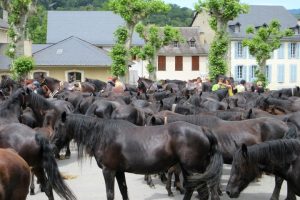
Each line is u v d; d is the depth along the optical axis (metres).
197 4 39.34
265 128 10.16
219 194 11.14
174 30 49.47
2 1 30.08
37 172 9.34
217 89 23.55
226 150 10.02
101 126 9.09
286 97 18.42
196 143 8.69
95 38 65.44
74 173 13.79
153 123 11.04
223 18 37.91
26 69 29.95
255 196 11.22
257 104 15.94
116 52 37.81
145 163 8.77
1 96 16.72
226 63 38.28
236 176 7.90
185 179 8.91
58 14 68.38
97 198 11.04
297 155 7.86
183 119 10.62
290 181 7.96
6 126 9.26
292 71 64.75
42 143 8.84
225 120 11.41
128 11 37.38
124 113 14.02
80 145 9.28
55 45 48.72
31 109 13.05
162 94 20.83
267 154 7.86
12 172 6.19
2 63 45.00
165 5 37.66
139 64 62.22
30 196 11.18
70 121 9.25
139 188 12.16
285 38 64.25
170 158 8.79
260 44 50.09
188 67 65.75
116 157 8.92
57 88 24.31
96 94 21.31
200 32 67.81
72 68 46.72
